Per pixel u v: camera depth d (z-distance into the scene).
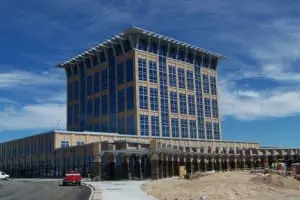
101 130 106.12
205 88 115.62
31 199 29.02
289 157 100.19
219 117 117.50
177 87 107.19
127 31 98.81
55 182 63.31
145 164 74.75
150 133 97.88
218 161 94.00
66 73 122.31
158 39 103.44
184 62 110.94
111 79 105.25
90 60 113.12
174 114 104.56
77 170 78.88
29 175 95.81
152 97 100.38
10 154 106.62
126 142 73.38
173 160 78.56
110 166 72.19
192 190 34.88
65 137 88.00
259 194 32.03
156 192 33.84
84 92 114.25
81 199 27.95
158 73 103.12
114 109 103.00
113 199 27.03
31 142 96.94
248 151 100.00
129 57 100.38
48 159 88.88
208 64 118.50
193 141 103.00
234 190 33.38
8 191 39.62
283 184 39.22
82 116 113.69
